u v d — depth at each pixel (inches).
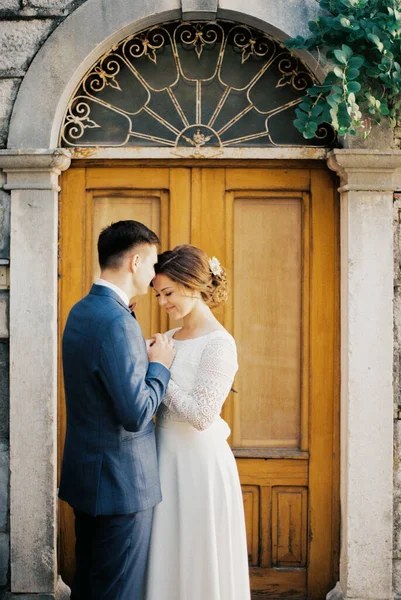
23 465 116.0
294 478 123.6
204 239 124.1
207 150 118.9
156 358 89.7
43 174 115.9
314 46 114.1
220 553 89.1
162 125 122.3
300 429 124.3
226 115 122.4
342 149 113.8
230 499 90.9
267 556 124.0
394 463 117.0
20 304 116.3
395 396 117.4
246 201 125.0
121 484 83.9
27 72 115.6
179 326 123.8
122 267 89.0
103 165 123.0
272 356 124.8
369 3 111.2
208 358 89.0
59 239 123.0
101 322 83.6
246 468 123.8
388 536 115.7
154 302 124.9
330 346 123.3
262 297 125.0
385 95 113.8
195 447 90.0
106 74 121.7
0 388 117.7
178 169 123.7
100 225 124.6
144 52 121.4
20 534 116.1
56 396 118.6
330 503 123.3
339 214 123.1
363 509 115.9
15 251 116.2
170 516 90.1
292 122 121.3
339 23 109.0
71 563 123.0
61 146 120.8
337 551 122.6
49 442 116.0
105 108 122.4
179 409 87.4
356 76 106.0
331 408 123.2
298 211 125.0
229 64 122.3
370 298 116.0
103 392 84.2
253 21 116.6
